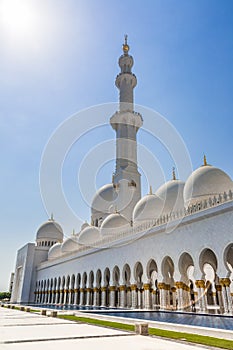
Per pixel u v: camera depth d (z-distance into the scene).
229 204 21.52
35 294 62.94
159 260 27.88
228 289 20.70
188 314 22.69
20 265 70.25
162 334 11.41
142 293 31.47
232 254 29.73
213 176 28.17
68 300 45.75
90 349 7.77
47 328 12.96
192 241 24.62
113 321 17.47
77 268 44.62
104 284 36.34
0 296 105.12
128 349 7.81
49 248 67.38
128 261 32.34
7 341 9.12
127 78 53.94
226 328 12.81
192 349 8.05
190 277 30.88
